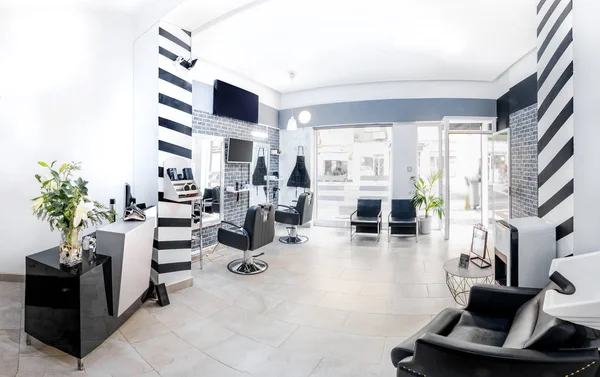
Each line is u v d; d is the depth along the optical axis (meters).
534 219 2.57
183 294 3.26
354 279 3.69
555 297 1.68
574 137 2.20
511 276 2.38
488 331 1.90
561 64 2.31
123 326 2.60
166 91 3.25
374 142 6.59
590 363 1.28
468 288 3.38
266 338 2.44
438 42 4.07
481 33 3.81
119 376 1.98
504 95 5.36
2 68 3.24
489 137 6.06
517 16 3.39
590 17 2.11
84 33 3.39
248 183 5.88
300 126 6.68
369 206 5.89
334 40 4.04
